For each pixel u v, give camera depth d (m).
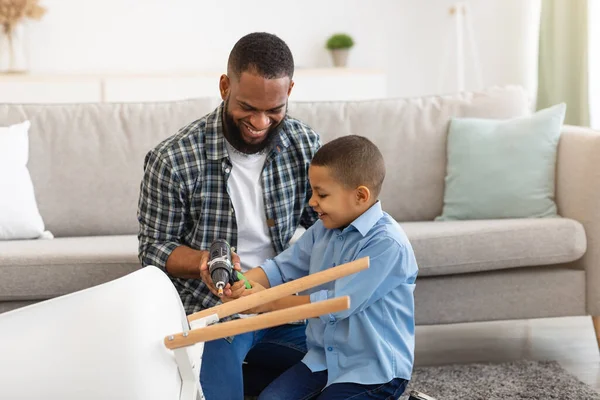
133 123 2.87
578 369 2.55
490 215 2.82
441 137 2.98
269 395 1.71
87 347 1.01
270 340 2.01
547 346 2.81
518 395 2.26
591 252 2.61
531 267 2.61
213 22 5.16
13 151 2.69
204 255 1.76
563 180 2.76
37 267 2.33
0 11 4.75
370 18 5.33
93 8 5.05
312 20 5.27
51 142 2.83
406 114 3.00
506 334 2.97
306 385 1.74
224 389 1.82
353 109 3.00
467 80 5.38
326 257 1.79
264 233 1.96
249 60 1.67
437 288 2.55
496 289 2.57
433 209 2.96
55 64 5.05
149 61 5.14
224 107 1.83
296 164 1.97
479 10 5.29
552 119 2.84
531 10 5.12
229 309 1.34
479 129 2.91
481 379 2.41
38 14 4.85
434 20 5.38
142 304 1.09
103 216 2.81
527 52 5.22
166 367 1.08
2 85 4.52
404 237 1.75
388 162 2.95
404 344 1.74
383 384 1.70
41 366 0.98
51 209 2.79
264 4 5.20
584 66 4.26
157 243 1.89
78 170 2.81
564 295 2.61
